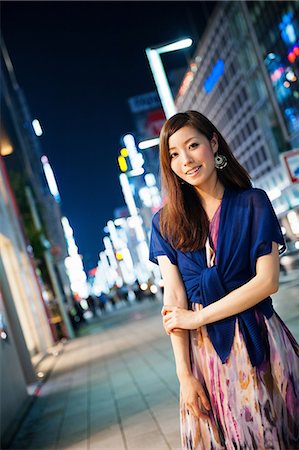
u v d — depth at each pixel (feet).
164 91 99.60
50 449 23.59
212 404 8.71
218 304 8.38
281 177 233.96
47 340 85.92
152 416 23.95
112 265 474.49
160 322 73.56
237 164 9.04
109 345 64.28
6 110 108.47
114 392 32.86
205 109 309.63
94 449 21.40
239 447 8.42
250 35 233.14
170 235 8.95
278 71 221.66
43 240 99.25
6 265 65.77
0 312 37.55
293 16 202.49
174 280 9.05
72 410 31.19
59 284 117.29
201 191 8.87
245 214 8.50
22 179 99.81
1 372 31.55
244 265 8.52
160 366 37.04
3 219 63.77
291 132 223.92
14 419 30.68
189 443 8.89
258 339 8.38
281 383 8.35
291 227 133.80
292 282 61.31
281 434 8.24
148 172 307.99
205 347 8.70
